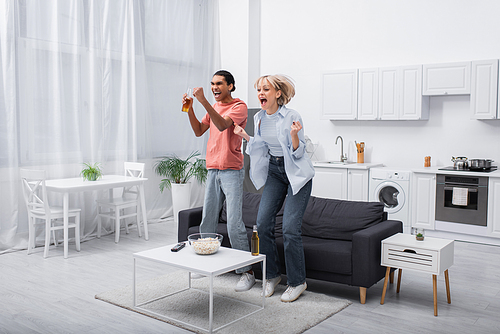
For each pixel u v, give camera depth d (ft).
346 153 22.11
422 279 12.37
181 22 22.06
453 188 17.26
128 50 19.15
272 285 10.97
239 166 11.18
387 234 10.89
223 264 9.00
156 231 18.72
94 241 16.76
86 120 17.60
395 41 20.58
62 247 15.79
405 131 20.43
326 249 10.61
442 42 19.45
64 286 11.64
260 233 10.82
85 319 9.52
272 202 10.84
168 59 21.48
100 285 11.72
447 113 19.33
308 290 11.46
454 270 13.35
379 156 21.18
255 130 10.81
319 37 22.65
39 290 11.34
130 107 19.36
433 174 17.78
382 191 19.45
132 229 19.04
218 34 24.56
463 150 19.08
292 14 23.38
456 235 17.48
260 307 10.12
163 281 11.94
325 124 22.68
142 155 20.25
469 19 18.79
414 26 20.08
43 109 16.01
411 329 9.07
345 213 11.85
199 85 23.27
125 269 13.17
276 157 10.75
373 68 19.85
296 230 10.36
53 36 16.17
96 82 17.78
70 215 14.92
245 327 9.02
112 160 18.71
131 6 19.08
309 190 10.61
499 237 16.40
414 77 18.92
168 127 21.59
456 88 18.03
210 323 8.68
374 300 10.73
